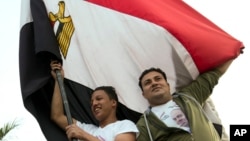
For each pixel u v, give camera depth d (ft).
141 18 22.84
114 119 19.02
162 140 18.93
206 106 22.47
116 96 19.39
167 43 22.39
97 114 18.88
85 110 21.01
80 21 22.59
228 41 22.57
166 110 19.65
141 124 19.72
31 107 19.43
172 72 22.15
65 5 22.61
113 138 17.80
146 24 22.71
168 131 18.90
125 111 21.57
